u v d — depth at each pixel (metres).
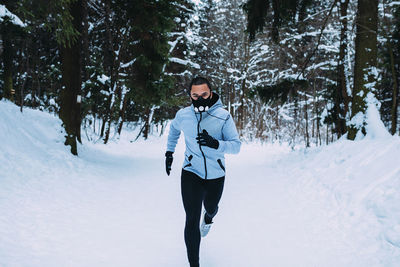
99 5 12.19
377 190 3.67
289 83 8.85
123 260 2.60
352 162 5.04
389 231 2.82
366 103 6.43
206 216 2.82
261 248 2.91
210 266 2.55
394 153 4.41
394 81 6.56
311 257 2.67
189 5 16.95
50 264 2.42
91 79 11.76
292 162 7.46
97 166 6.82
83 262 2.51
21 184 4.36
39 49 13.24
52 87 13.02
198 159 2.57
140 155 10.20
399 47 8.10
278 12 8.71
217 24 23.45
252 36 9.29
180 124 2.61
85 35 11.84
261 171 7.27
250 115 21.75
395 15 8.02
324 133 15.23
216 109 2.49
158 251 2.82
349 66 8.48
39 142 6.46
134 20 8.88
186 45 17.70
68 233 3.10
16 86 12.62
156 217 3.84
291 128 17.81
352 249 2.75
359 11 6.65
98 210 3.98
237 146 2.41
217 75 23.03
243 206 4.37
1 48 10.30
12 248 2.59
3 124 5.87
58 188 4.66
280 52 15.65
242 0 21.16
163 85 10.05
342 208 3.76
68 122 7.14
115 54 11.14
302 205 4.28
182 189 2.58
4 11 7.41
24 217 3.32
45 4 5.18
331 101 9.42
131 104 18.45
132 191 5.15
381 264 2.41
